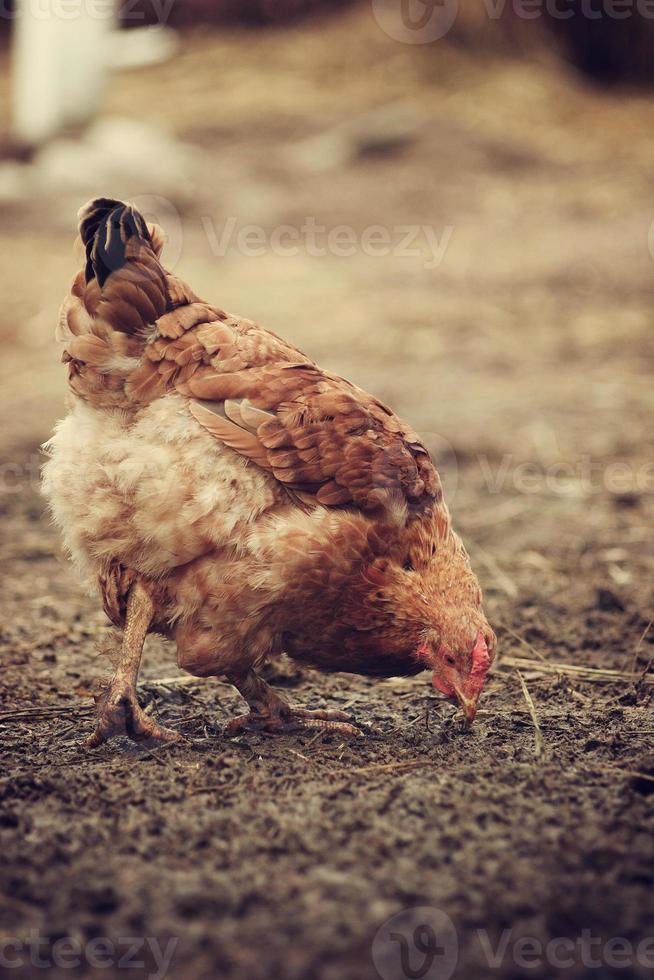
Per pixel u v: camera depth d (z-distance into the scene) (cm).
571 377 2241
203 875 663
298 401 862
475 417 2000
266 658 888
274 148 4122
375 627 873
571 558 1390
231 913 625
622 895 645
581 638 1141
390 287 2941
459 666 863
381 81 4744
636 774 792
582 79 5059
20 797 764
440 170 4006
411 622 871
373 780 801
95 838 709
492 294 2856
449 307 2745
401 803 757
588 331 2541
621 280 2928
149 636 1180
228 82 4741
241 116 4356
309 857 684
